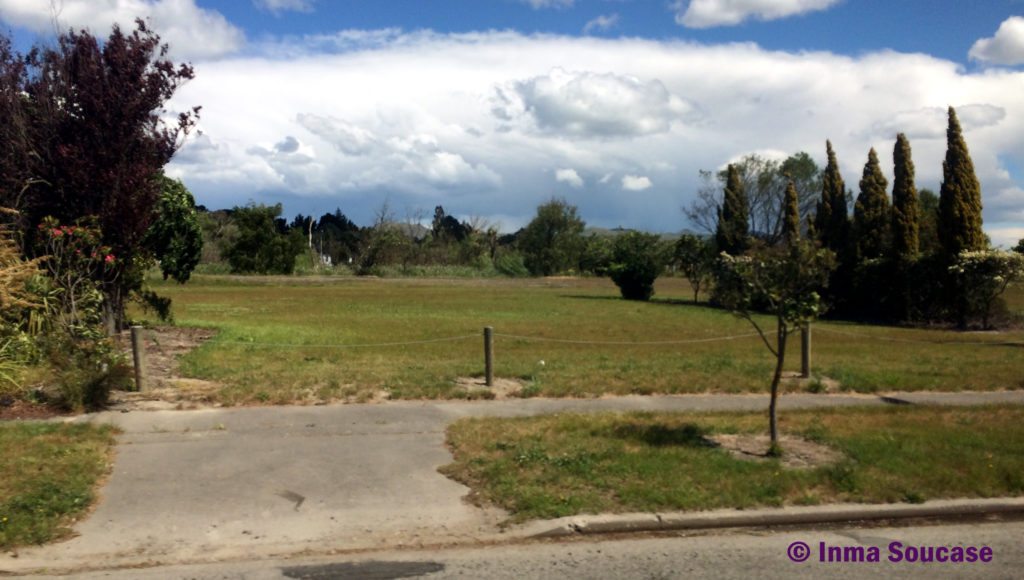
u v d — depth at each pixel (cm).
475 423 1002
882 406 1173
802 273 850
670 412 1109
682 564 615
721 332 2470
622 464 812
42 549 630
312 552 638
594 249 7581
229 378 1284
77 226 1418
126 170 1535
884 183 3319
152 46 1560
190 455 871
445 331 2334
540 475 785
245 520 695
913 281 3008
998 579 594
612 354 1789
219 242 6619
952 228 2902
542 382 1305
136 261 1711
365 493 761
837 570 607
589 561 620
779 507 721
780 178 6006
